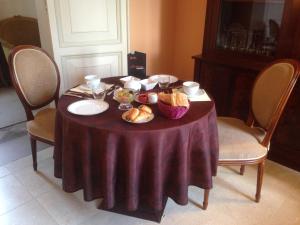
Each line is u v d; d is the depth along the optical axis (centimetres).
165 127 130
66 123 140
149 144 129
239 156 163
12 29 374
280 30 197
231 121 194
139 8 266
